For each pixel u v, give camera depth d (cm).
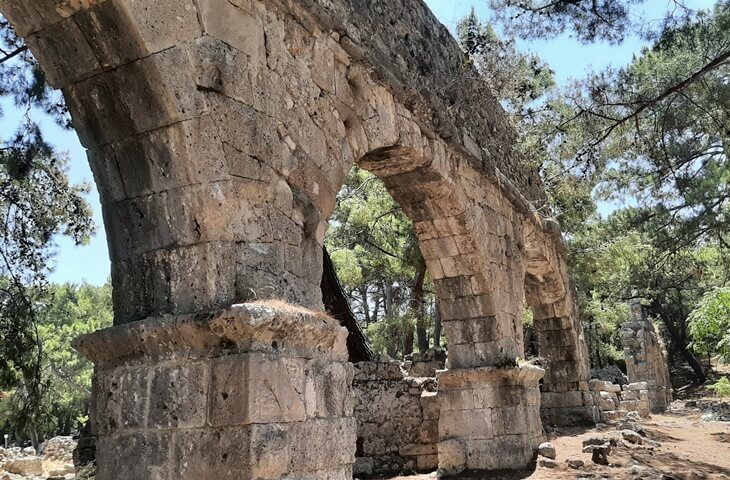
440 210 1042
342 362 562
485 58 1223
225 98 531
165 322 468
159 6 495
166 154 500
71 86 514
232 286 495
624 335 2888
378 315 3156
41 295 1116
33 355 1072
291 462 471
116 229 522
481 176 1151
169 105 491
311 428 498
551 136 1203
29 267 1077
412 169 966
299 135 625
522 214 1348
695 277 3322
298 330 495
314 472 495
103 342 487
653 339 3062
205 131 507
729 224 2014
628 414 1802
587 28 1109
